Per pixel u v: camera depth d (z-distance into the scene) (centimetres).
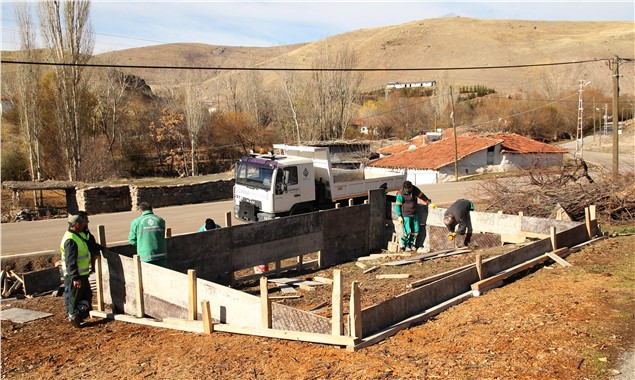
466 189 3391
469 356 580
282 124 5728
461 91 9725
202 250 1097
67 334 805
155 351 676
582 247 1151
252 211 1766
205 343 683
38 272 1148
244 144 5800
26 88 3719
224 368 589
